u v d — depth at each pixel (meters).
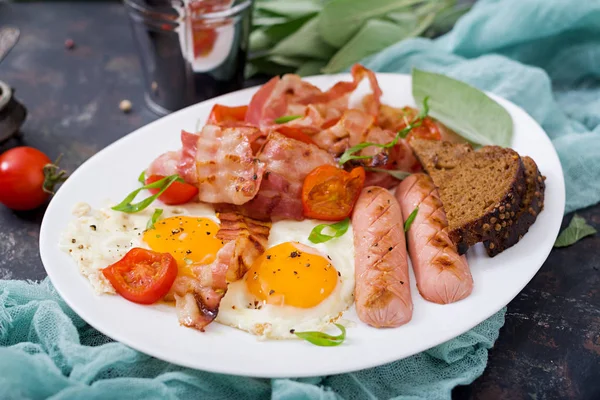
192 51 0.57
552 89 0.62
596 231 0.50
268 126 0.51
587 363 0.43
